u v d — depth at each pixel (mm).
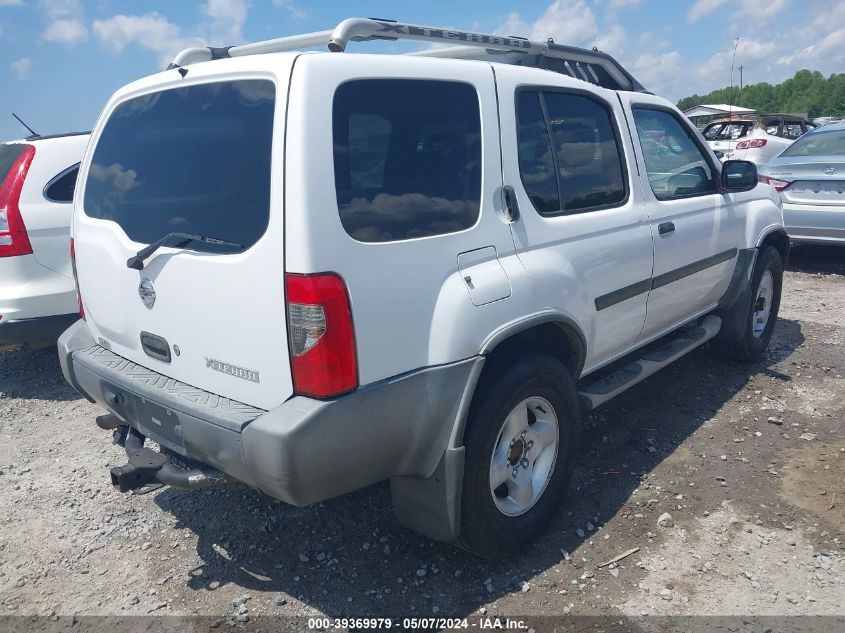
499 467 2998
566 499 3594
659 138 4234
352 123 2445
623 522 3383
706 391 4902
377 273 2439
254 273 2398
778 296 5570
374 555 3199
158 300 2787
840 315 6609
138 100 3066
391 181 2557
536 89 3268
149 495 3828
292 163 2297
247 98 2506
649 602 2828
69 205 5223
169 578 3109
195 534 3436
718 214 4609
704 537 3250
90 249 3209
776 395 4805
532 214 3098
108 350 3305
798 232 8133
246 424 2385
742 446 4105
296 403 2357
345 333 2348
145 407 2848
